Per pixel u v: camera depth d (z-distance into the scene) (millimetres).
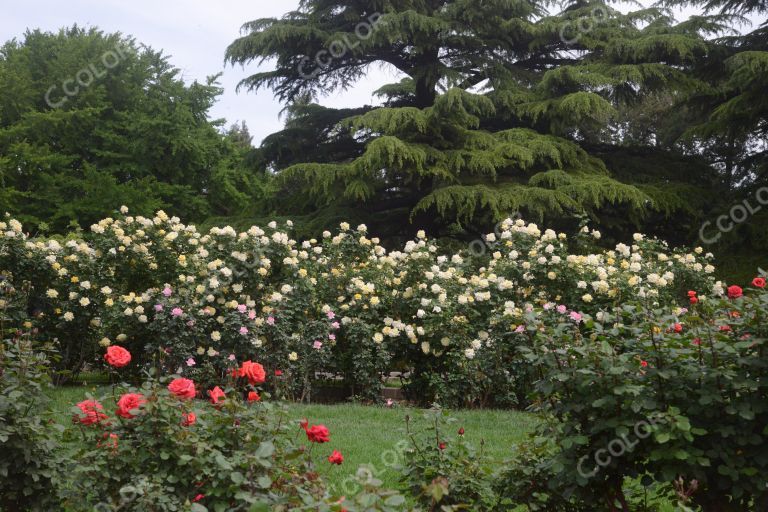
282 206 19250
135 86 23125
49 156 20281
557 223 16688
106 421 2916
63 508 3109
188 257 9117
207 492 2635
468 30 18031
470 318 8344
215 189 25109
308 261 9156
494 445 5562
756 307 2857
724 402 2799
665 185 17141
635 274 8602
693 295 3492
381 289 8852
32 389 3141
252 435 2873
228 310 8445
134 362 8812
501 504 3244
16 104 21016
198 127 25250
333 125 19344
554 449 3266
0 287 8133
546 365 3080
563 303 8523
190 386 2895
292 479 2627
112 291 8984
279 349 8195
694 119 21250
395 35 16734
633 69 16359
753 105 16062
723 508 2955
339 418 6957
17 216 19734
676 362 2896
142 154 22250
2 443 2908
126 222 9320
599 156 18672
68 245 9078
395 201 18172
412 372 8820
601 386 2871
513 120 18812
